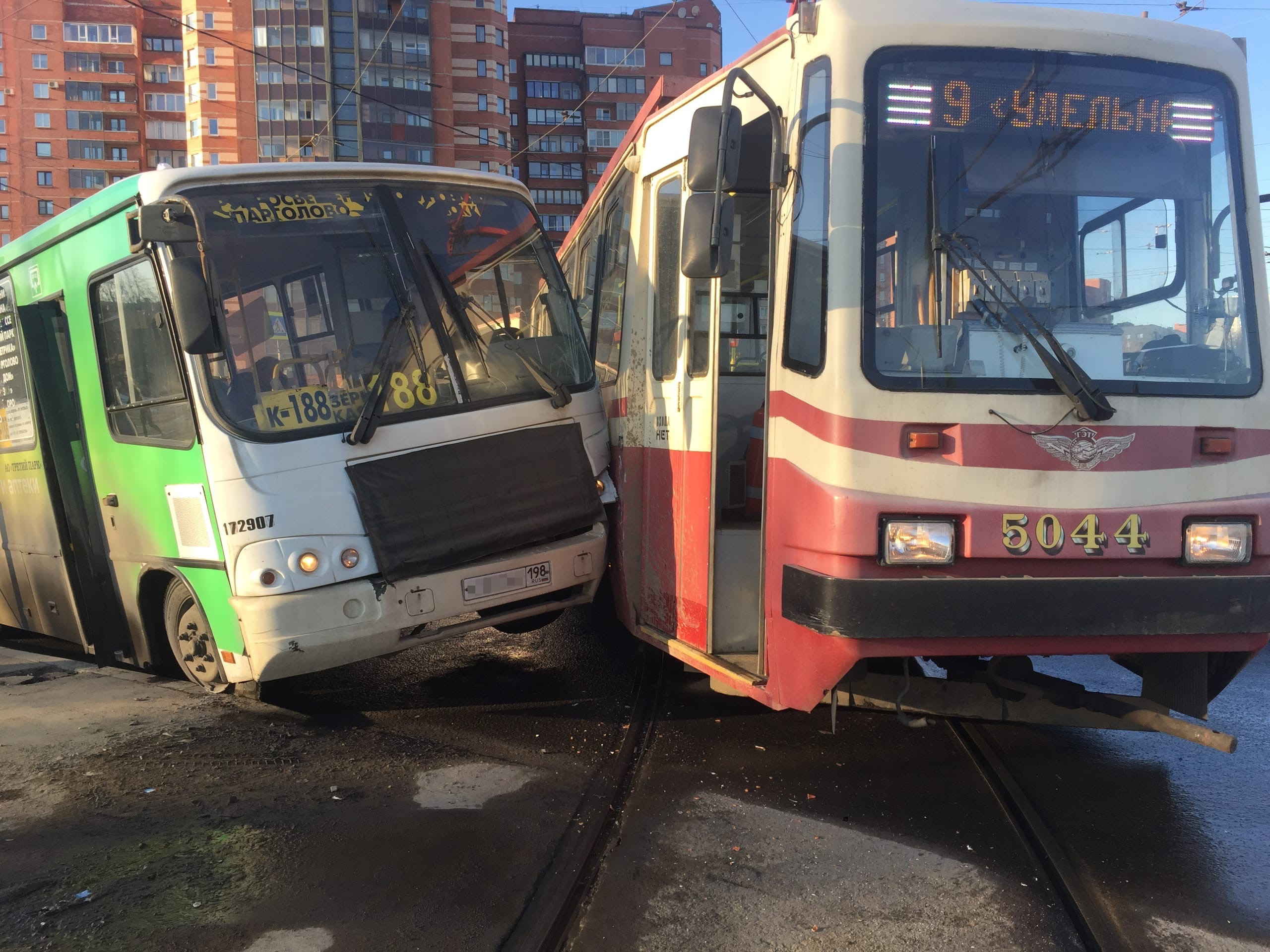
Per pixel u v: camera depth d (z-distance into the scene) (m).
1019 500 3.89
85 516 6.51
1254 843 3.94
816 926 3.36
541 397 5.80
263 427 5.07
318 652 5.01
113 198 5.73
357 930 3.38
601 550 5.89
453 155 68.62
